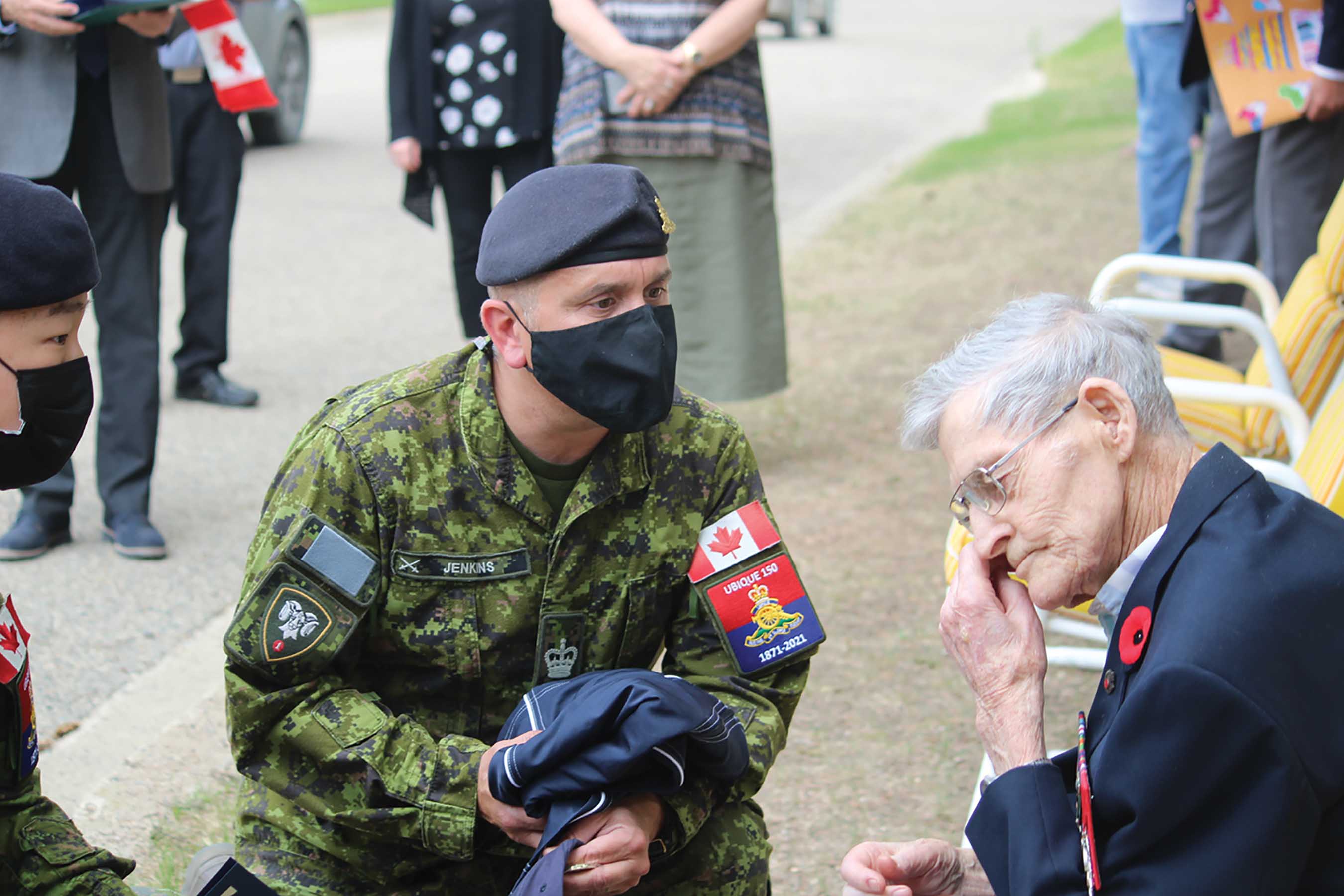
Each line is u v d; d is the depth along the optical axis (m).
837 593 4.09
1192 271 3.62
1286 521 1.63
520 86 4.87
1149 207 5.95
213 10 4.03
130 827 2.86
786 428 5.48
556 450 1.98
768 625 2.07
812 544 4.43
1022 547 1.77
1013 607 1.86
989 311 1.92
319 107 13.44
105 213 4.03
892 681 3.59
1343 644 1.55
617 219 1.82
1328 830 1.55
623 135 4.45
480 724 2.05
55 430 1.80
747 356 4.61
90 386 1.83
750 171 4.54
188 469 4.91
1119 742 1.56
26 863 1.78
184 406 5.54
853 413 5.61
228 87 4.09
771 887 2.37
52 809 1.84
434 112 4.94
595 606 2.04
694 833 1.93
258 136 11.24
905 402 1.88
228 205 5.38
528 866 1.80
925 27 20.86
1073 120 11.85
